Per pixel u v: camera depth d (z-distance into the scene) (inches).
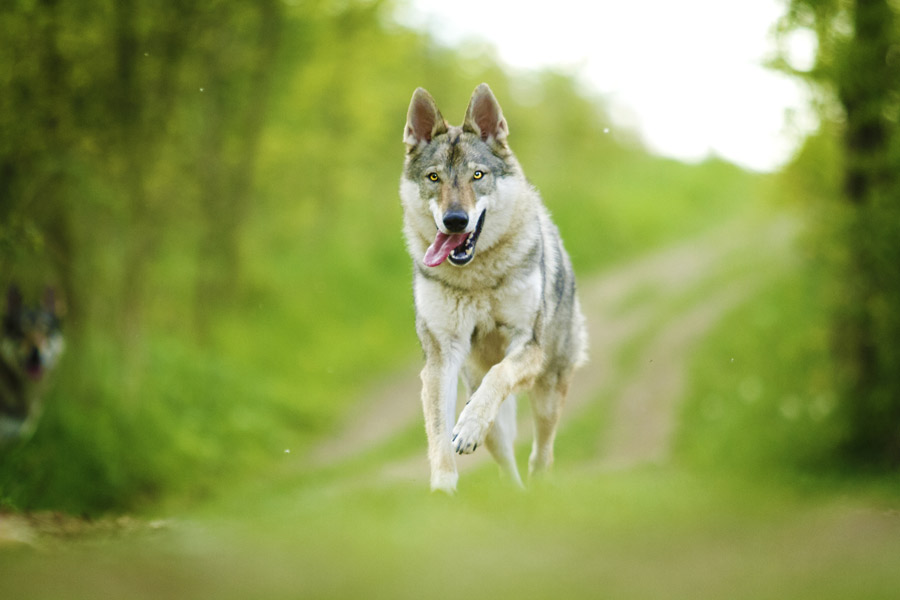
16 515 220.7
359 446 770.8
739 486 273.1
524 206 265.4
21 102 569.6
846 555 158.4
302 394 883.4
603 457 700.0
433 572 148.5
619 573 149.4
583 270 1537.9
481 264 257.4
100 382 619.8
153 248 750.5
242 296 1000.2
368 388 964.6
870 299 625.0
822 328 713.0
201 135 858.1
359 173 1320.1
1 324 463.5
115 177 667.4
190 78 754.8
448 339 263.0
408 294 1247.5
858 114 588.4
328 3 898.1
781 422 688.4
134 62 651.5
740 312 1056.2
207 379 784.3
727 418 735.7
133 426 619.8
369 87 1213.1
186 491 613.0
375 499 222.5
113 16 625.6
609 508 214.1
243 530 187.2
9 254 477.7
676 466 642.2
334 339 1041.5
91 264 644.1
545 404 294.2
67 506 510.6
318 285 1139.9
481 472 517.0
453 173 259.6
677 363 952.3
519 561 156.9
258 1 798.5
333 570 148.3
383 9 970.7
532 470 297.3
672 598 135.6
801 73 585.6
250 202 978.1
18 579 140.6
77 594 133.6
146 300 800.3
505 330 265.1
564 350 295.9
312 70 960.9
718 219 1918.1
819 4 567.2
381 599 134.6
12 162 570.6
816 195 685.9
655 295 1282.0
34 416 473.4
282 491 580.4
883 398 620.4
